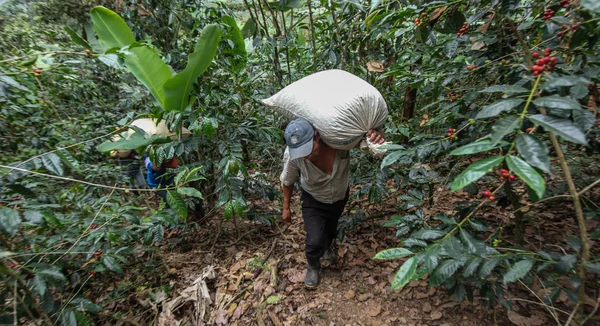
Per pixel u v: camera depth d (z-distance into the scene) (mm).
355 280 2475
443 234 1228
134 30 3049
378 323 2092
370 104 1878
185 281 2643
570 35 1382
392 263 2578
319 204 2262
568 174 979
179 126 2400
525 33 1708
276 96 2141
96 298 2352
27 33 3857
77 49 3373
